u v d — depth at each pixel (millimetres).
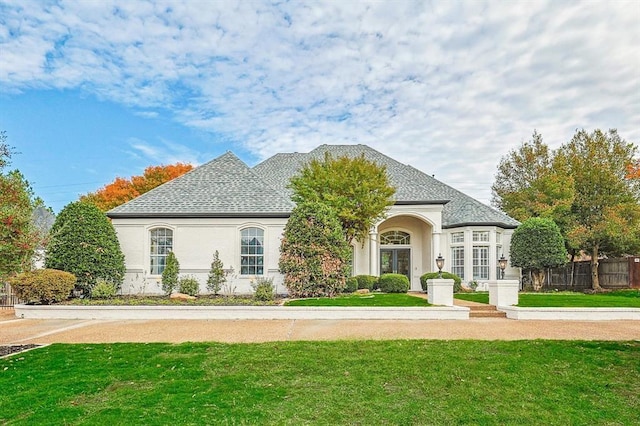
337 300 15773
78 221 17234
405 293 20891
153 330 11844
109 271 17453
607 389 6707
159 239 20062
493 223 23719
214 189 21281
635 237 27328
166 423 5418
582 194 30422
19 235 8750
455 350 9047
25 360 8445
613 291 25641
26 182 9375
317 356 8570
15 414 5738
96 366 7988
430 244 24750
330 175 20500
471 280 23453
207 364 8109
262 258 19812
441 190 26641
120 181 38281
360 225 20672
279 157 28609
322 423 5441
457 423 5461
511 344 9641
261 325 12625
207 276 19688
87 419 5543
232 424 5398
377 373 7477
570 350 9086
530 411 5828
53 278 15055
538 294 20172
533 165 39438
